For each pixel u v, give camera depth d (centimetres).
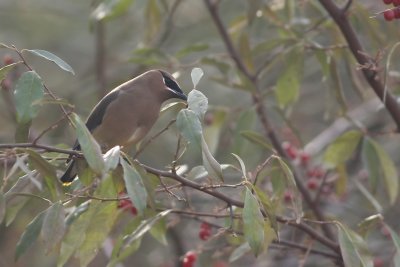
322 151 1474
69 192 842
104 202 818
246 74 1211
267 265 1362
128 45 1731
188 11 1747
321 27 1191
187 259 1006
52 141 1495
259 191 778
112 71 1655
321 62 1088
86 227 820
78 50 1789
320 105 1705
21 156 718
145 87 941
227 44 1283
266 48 1175
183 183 778
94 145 680
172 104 834
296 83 1140
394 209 1491
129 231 902
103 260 1485
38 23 1784
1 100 1562
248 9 1179
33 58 1766
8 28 1772
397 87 1180
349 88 1689
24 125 753
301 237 1227
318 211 1102
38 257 1472
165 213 858
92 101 1602
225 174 1379
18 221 1326
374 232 1465
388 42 1222
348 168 1421
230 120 1273
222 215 846
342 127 1487
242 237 911
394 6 882
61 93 1723
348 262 803
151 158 1560
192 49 1201
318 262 1307
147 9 1315
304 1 1195
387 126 1552
